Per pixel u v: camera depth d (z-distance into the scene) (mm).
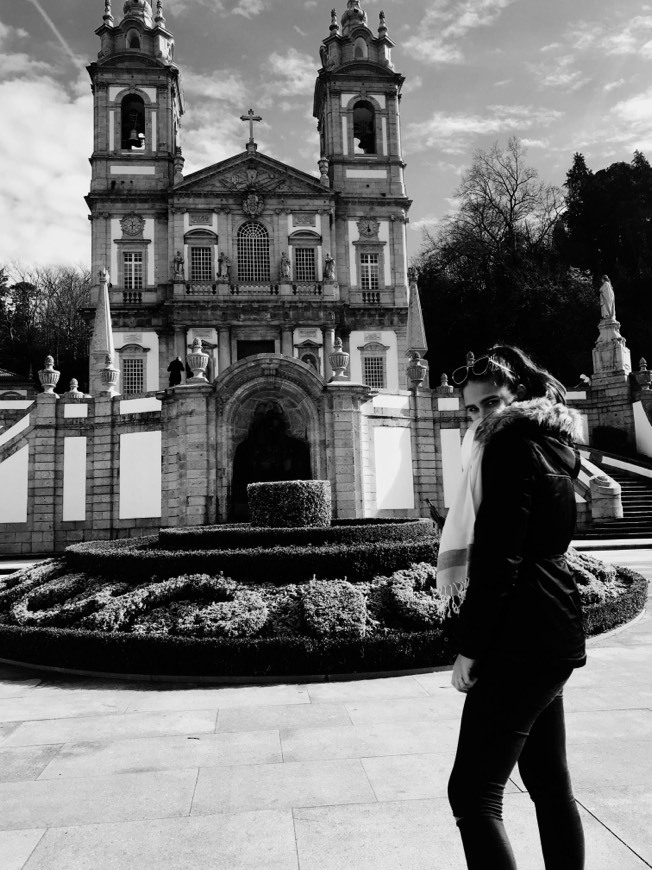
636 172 54031
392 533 10102
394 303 44844
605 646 7711
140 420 23672
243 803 3932
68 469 24531
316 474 20812
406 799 3910
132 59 44875
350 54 47969
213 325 41781
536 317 47812
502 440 2568
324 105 48281
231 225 43375
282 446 21125
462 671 2541
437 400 25016
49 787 4238
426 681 6680
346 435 20953
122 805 3953
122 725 5492
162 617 7738
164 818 3773
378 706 5820
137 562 8914
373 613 7625
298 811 3803
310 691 6426
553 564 2562
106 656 7246
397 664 6984
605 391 31891
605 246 54094
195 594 8188
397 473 23516
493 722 2439
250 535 9836
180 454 20891
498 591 2365
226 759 4645
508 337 48125
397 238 45625
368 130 47750
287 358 20906
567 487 2611
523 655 2439
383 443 23250
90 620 7879
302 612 7434
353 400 21250
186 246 42938
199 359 21859
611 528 22484
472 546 2510
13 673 7543
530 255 53188
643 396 30562
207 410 20906
